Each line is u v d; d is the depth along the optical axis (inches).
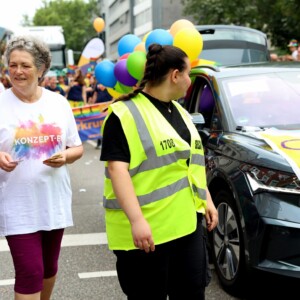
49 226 124.8
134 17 3085.6
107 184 112.5
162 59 110.7
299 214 144.3
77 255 211.3
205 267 116.4
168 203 109.4
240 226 158.9
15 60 120.3
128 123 107.0
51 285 135.5
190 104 223.3
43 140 124.1
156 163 108.3
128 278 113.3
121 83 210.1
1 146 122.7
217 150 181.0
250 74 207.6
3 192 122.6
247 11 1114.7
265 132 174.1
